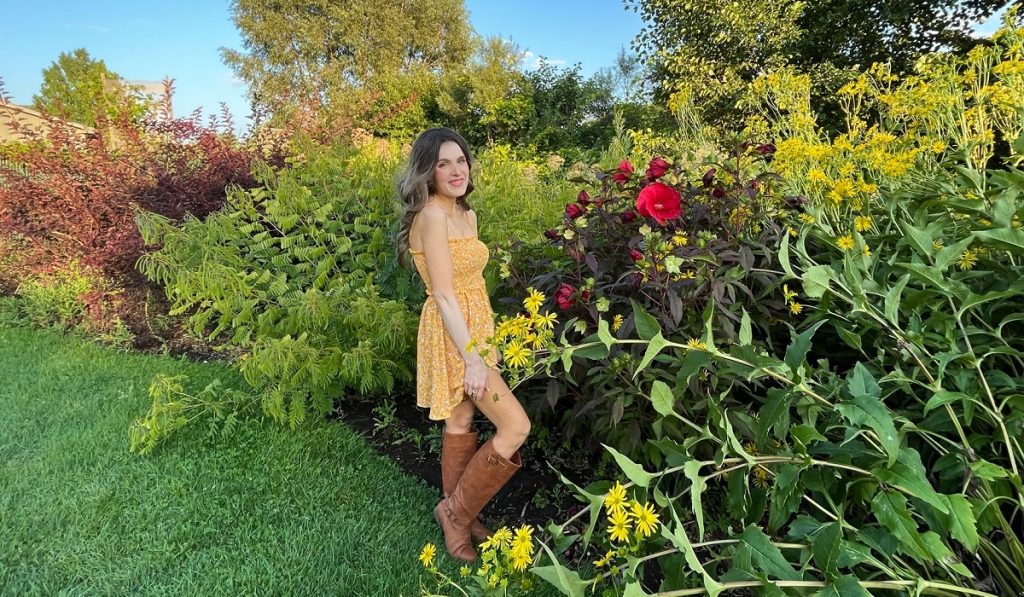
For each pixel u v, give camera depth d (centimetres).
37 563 192
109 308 465
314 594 181
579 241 209
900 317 175
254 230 407
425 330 200
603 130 1430
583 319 202
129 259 432
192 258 357
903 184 223
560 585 107
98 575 187
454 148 189
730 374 172
